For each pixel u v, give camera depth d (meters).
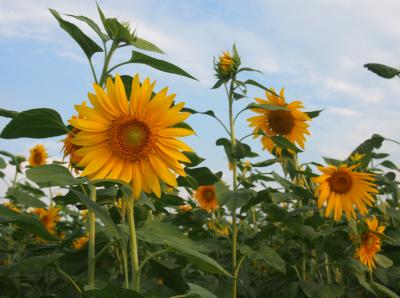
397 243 1.07
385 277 1.15
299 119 1.39
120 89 0.68
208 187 1.65
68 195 0.92
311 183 1.36
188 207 1.77
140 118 0.68
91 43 0.77
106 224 0.58
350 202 1.15
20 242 1.37
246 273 1.32
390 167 1.55
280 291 1.12
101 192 0.93
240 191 0.99
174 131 0.69
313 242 1.10
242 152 1.11
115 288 0.52
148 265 0.98
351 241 1.25
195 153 0.89
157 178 0.70
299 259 1.26
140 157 0.68
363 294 1.16
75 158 0.75
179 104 0.69
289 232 1.22
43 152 2.02
